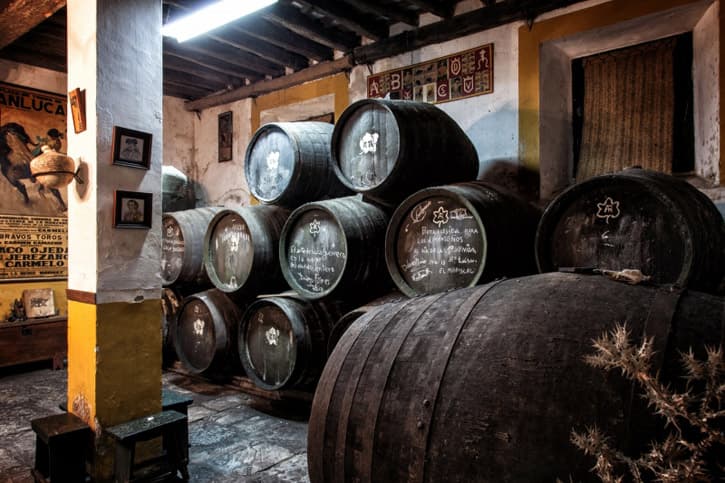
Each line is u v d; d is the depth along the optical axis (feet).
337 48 18.49
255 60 20.79
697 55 12.23
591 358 3.99
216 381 16.48
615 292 5.44
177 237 17.49
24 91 19.77
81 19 10.23
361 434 6.12
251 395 15.17
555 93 14.34
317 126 15.65
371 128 12.39
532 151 14.29
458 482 5.07
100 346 9.81
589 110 14.05
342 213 12.36
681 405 3.45
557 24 13.78
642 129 13.08
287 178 14.76
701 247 7.80
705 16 11.91
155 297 10.75
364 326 7.50
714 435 3.35
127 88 10.30
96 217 9.80
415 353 6.21
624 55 13.43
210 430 12.31
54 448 9.21
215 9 11.98
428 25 16.30
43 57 19.72
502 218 10.23
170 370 18.20
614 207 8.83
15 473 10.12
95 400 9.71
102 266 9.88
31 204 19.67
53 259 20.16
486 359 5.44
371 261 12.46
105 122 9.94
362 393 6.37
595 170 13.79
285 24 16.63
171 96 25.16
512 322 5.62
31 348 18.07
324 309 13.55
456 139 12.75
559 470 4.50
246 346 14.71
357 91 18.79
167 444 9.66
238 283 15.10
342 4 16.17
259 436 11.93
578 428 4.52
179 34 13.42
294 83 20.95
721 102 11.37
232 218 15.44
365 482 5.97
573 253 9.30
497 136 15.08
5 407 14.43
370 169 12.40
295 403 14.30
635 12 12.50
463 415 5.25
